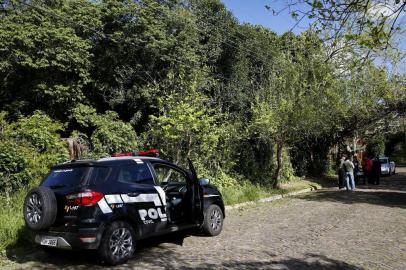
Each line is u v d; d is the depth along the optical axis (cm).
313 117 1922
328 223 1156
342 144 3212
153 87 1859
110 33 1848
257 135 2084
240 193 1666
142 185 789
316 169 3028
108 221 700
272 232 1025
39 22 1625
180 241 920
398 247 865
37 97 1669
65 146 1315
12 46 1522
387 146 6781
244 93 2247
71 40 1603
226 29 2298
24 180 1075
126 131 1523
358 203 1641
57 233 690
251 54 2373
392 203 1644
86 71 1702
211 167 1789
